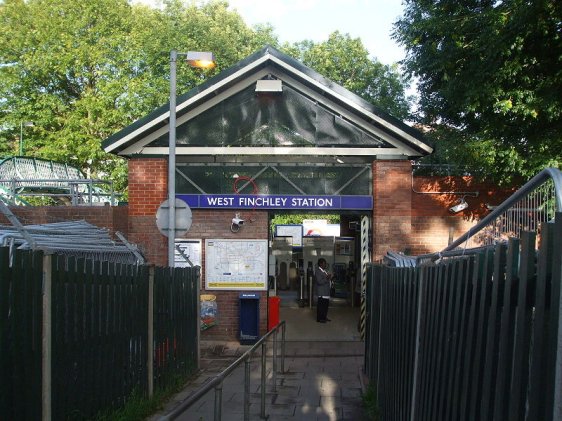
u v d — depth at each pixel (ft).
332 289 76.64
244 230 52.60
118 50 97.76
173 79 42.57
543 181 11.55
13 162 64.80
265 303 52.37
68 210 51.16
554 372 8.65
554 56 39.70
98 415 25.18
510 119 43.50
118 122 95.09
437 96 52.06
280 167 52.80
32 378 19.61
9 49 100.58
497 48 38.37
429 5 46.52
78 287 23.53
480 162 44.57
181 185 52.65
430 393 17.72
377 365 32.86
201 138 51.72
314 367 43.80
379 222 51.62
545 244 9.33
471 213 52.75
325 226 95.40
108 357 26.61
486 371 11.82
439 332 16.93
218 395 20.45
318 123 51.72
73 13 99.55
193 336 41.24
